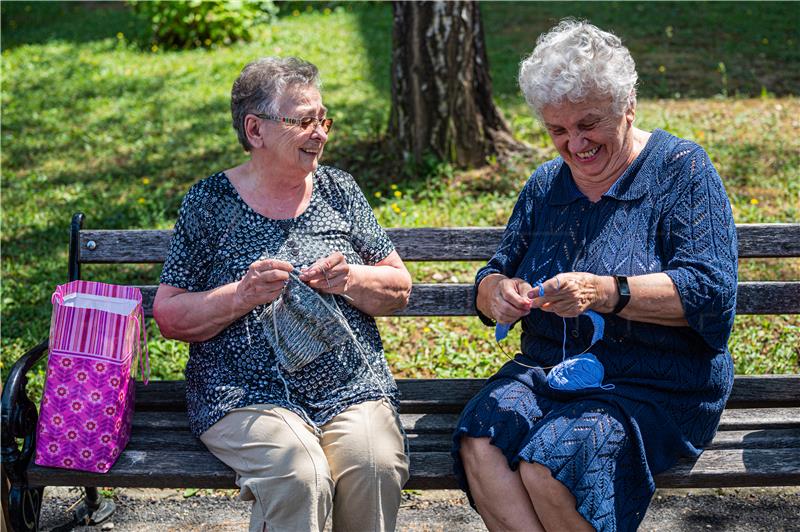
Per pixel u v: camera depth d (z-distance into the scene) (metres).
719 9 11.34
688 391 2.43
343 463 2.42
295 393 2.55
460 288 2.99
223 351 2.57
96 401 2.46
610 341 2.46
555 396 2.44
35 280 5.01
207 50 10.89
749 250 2.90
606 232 2.47
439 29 5.84
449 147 6.00
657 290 2.30
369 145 6.62
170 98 8.90
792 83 8.09
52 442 2.48
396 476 2.43
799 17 10.69
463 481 2.44
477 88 6.09
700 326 2.34
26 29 12.95
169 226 5.64
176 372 3.92
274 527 2.36
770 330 4.04
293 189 2.68
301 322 2.50
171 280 2.62
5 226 5.80
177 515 3.15
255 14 11.48
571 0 12.45
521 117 7.29
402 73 6.01
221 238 2.63
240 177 2.68
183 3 10.71
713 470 2.42
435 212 5.33
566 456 2.23
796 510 3.06
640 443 2.29
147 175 6.75
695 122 6.93
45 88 9.56
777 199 5.27
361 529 2.43
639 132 2.61
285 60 2.57
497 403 2.41
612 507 2.23
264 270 2.44
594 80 2.31
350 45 10.54
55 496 3.26
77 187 6.49
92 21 13.23
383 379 2.65
